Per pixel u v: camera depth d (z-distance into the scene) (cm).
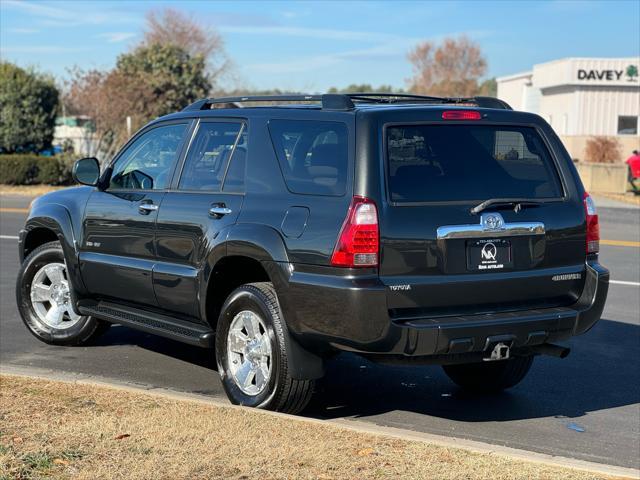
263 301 606
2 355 797
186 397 622
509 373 693
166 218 691
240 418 571
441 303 577
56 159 3008
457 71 8688
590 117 4162
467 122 607
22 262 844
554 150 631
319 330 575
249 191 634
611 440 604
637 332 941
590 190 3059
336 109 603
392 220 564
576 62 4119
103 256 756
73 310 814
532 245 607
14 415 569
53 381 660
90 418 563
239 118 665
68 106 3456
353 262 557
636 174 3022
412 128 589
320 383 734
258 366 621
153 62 4775
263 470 477
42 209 816
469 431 615
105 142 3316
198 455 497
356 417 641
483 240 589
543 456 531
